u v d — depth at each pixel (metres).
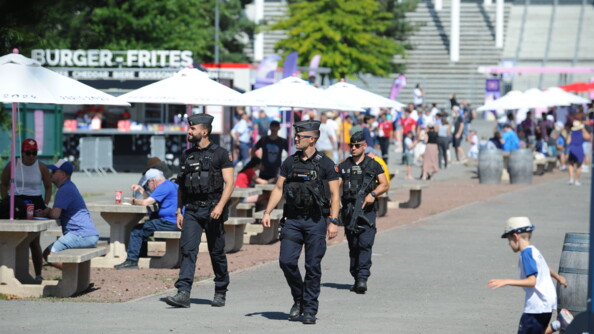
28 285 30.27
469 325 26.06
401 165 98.69
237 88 102.44
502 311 28.41
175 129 86.88
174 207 36.41
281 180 25.98
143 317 26.19
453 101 129.38
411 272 36.00
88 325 24.91
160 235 35.69
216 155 27.83
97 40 100.31
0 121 48.84
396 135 119.56
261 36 162.88
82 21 86.31
